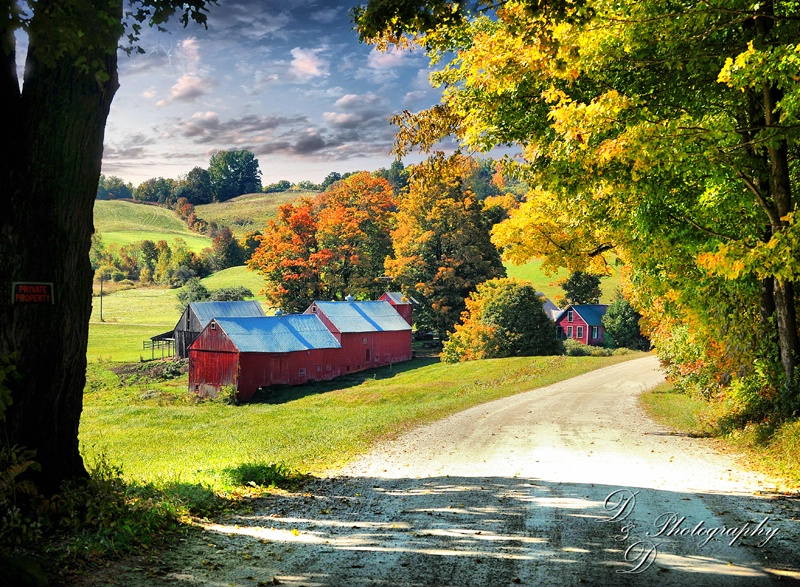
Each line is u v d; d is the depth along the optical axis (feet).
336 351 206.39
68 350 27.81
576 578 20.77
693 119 44.27
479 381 148.36
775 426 50.21
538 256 85.61
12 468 23.39
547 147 52.80
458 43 61.82
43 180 26.40
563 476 39.22
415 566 22.09
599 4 44.24
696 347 75.41
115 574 20.80
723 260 42.60
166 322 355.97
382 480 39.96
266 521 28.99
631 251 68.85
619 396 106.63
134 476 42.88
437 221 246.47
